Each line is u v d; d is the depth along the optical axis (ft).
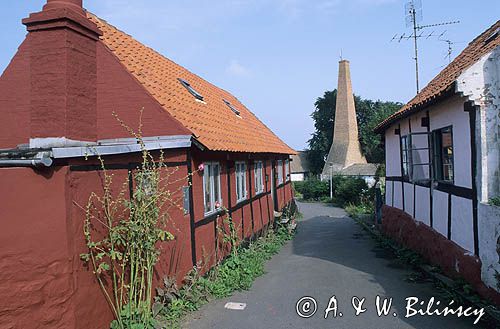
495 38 28.17
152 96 26.76
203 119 33.94
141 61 33.99
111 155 18.30
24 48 27.20
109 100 27.04
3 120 27.22
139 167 20.56
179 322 20.76
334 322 20.67
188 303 22.61
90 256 16.48
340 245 43.78
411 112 31.83
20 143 26.96
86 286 16.28
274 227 53.21
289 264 34.40
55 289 14.99
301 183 153.38
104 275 17.52
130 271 18.88
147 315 19.04
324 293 25.58
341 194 105.09
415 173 33.09
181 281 24.39
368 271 31.07
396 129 42.83
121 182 19.08
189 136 25.44
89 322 16.35
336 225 63.21
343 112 173.99
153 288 21.11
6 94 27.27
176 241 23.97
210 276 27.66
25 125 26.96
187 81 43.29
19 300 14.38
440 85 29.60
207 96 46.85
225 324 20.58
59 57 18.20
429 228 31.17
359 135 183.32
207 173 30.35
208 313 22.17
